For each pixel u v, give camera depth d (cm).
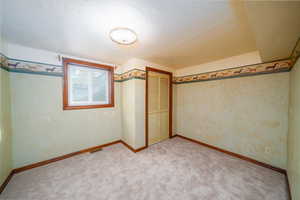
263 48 142
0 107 150
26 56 186
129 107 263
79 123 239
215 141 260
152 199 135
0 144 147
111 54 223
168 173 180
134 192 144
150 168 192
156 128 296
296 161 121
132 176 173
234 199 135
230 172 181
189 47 192
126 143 277
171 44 181
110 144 284
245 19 123
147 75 266
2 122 153
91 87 260
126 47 192
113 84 284
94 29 142
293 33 108
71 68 234
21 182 159
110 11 112
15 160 178
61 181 162
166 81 315
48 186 153
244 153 218
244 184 157
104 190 147
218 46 187
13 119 176
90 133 254
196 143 296
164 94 312
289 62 170
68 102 230
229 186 153
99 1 99
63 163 206
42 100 200
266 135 193
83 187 152
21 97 183
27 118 188
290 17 86
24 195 139
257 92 202
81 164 203
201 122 286
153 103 287
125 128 280
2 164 150
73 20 125
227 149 241
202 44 181
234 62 229
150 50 205
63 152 221
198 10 111
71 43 178
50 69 207
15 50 177
